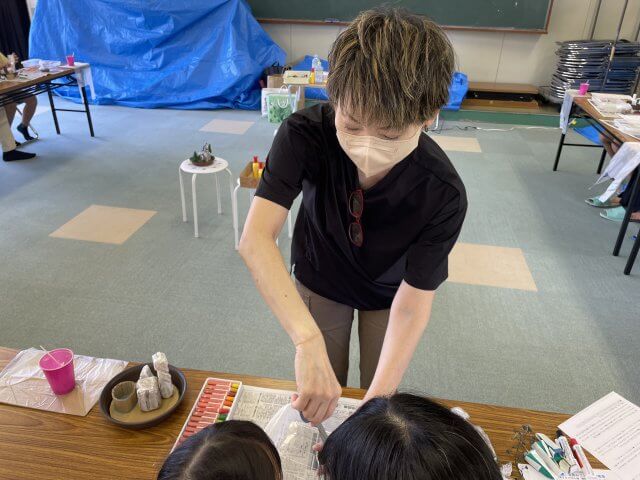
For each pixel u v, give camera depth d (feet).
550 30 18.70
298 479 2.92
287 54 20.52
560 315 8.04
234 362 6.90
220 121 17.30
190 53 18.60
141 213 10.83
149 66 18.63
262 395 3.56
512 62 19.43
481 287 8.70
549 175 13.55
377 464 1.71
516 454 3.16
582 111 13.15
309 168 3.18
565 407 6.37
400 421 1.83
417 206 3.15
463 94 17.97
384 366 3.19
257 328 7.55
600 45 16.81
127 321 7.57
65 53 18.58
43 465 3.02
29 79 12.82
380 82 2.22
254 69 18.35
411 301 3.28
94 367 3.78
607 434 3.34
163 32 18.13
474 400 6.43
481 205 11.71
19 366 3.79
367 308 4.19
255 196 3.17
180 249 9.52
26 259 9.01
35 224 10.23
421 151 3.00
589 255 9.76
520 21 18.39
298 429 3.22
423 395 2.16
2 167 12.94
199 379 3.68
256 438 2.10
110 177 12.60
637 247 8.89
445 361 7.06
